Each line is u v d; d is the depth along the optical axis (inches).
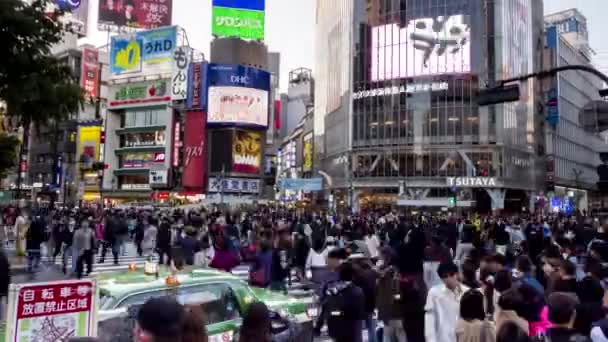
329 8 3041.3
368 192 2356.1
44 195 2984.7
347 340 241.0
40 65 324.5
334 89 2847.0
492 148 2166.6
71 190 2805.1
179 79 2669.8
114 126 2945.4
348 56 2568.9
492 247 717.3
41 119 326.6
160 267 290.8
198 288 243.4
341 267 256.4
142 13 3378.4
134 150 2851.9
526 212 2128.4
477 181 2117.4
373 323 314.3
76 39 3336.6
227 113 2556.6
